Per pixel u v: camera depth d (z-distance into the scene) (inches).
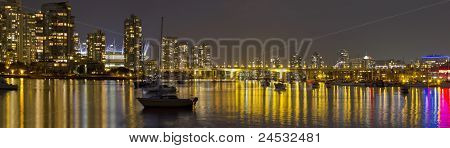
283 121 2554.1
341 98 4707.2
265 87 7765.8
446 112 3159.5
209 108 3248.0
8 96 4495.6
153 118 2642.7
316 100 4315.9
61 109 3139.8
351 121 2586.1
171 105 3105.3
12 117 2667.3
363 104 3846.0
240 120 2581.2
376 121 2603.3
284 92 6072.8
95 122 2480.3
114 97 4431.6
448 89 7706.7
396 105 3764.8
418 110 3307.1
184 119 2610.7
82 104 3543.3
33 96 4522.6
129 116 2726.4
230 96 4884.4
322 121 2573.8
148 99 3117.6
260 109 3211.1
